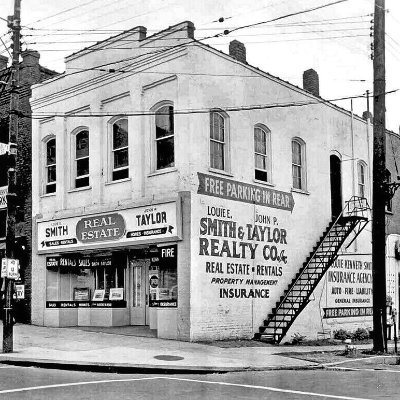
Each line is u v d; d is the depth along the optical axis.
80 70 22.42
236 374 13.12
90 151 21.83
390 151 30.66
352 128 27.62
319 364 15.08
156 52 19.81
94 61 21.98
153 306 19.08
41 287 23.00
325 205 24.97
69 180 22.61
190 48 19.03
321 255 23.81
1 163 25.61
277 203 22.20
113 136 21.52
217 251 19.20
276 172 22.41
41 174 23.73
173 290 18.78
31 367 13.80
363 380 12.16
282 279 21.98
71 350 16.02
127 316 22.12
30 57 24.75
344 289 25.48
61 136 22.86
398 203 30.89
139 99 20.25
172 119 19.55
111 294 22.36
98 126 21.58
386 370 14.34
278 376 12.81
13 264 16.05
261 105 21.92
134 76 20.53
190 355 15.39
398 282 29.66
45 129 23.83
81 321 22.69
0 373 12.48
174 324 18.44
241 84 21.00
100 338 18.70
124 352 15.63
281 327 20.38
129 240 19.73
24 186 24.17
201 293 18.47
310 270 23.33
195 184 18.64
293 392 10.30
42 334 19.89
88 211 21.42
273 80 22.64
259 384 11.37
